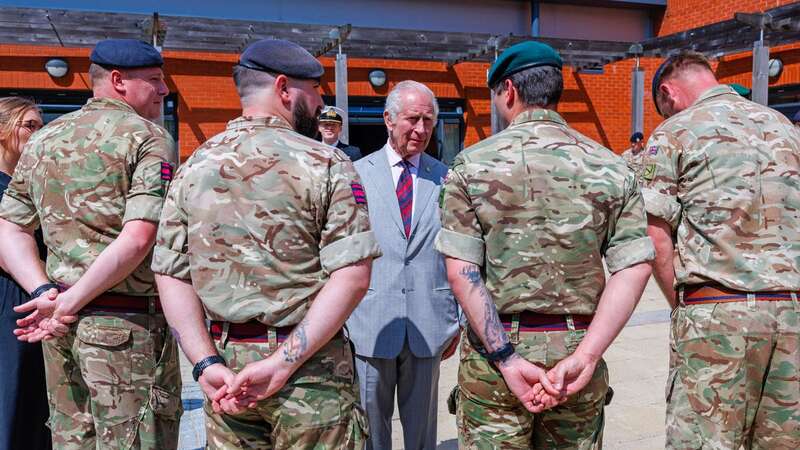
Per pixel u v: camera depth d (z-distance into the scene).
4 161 3.02
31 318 2.35
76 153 2.43
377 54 10.13
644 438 3.67
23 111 3.00
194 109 9.89
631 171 2.09
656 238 2.52
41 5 9.25
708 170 2.45
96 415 2.42
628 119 12.35
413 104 2.90
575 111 12.02
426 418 3.01
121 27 8.32
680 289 2.58
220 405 1.82
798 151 2.51
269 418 1.89
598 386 2.10
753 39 9.60
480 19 11.41
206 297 1.85
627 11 12.36
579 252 2.02
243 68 1.98
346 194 1.87
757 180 2.42
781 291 2.39
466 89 11.30
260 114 1.96
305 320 1.81
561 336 2.06
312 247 1.89
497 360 2.01
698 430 2.48
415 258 2.94
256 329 1.87
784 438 2.45
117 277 2.29
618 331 2.00
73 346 2.45
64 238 2.44
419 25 11.06
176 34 8.77
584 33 12.08
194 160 1.91
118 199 2.43
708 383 2.45
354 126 12.46
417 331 2.92
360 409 1.98
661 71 2.80
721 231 2.42
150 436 2.50
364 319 2.92
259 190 1.83
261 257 1.83
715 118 2.50
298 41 9.36
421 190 3.01
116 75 2.55
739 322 2.38
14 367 2.88
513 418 2.12
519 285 2.04
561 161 2.02
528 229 2.02
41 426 3.00
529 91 2.11
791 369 2.41
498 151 2.05
